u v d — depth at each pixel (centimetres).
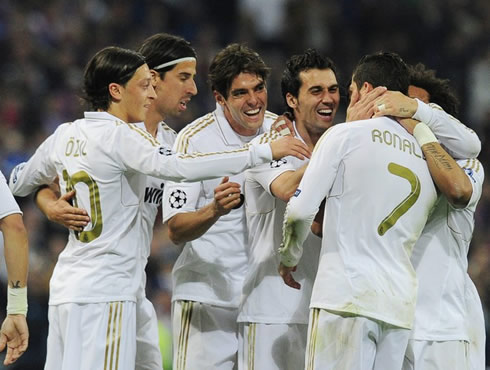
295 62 1430
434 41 4750
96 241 1373
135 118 1424
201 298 1534
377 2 4825
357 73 1365
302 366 1451
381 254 1267
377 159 1273
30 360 2495
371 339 1259
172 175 1326
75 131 1417
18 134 3594
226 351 1534
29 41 4119
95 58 1427
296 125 1454
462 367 1338
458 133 1343
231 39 4672
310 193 1268
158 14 4544
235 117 1502
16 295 1302
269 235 1456
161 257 2955
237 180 1510
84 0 4441
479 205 3662
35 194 1505
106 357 1351
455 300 1348
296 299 1445
